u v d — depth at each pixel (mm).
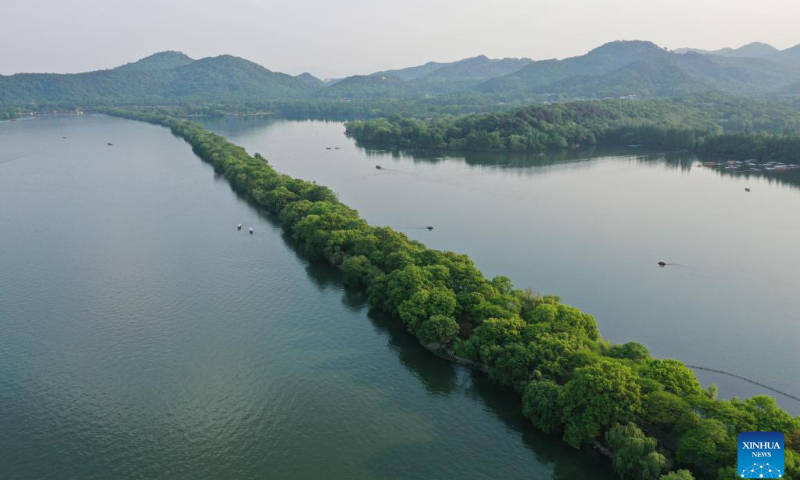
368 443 134250
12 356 174875
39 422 144000
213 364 169750
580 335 151125
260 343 181500
